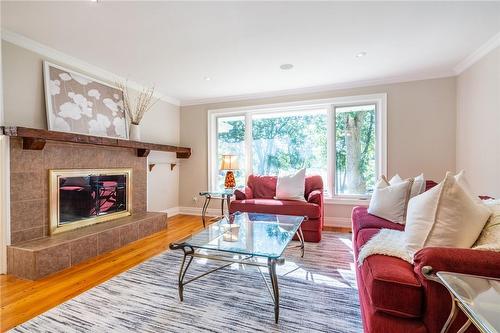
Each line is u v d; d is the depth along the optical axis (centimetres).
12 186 223
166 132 448
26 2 187
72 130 283
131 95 372
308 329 148
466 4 192
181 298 177
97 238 262
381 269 119
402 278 110
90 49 267
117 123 341
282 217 267
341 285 200
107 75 332
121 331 146
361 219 229
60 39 245
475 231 118
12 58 237
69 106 281
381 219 225
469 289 90
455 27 224
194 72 334
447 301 100
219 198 418
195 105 474
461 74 315
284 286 198
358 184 388
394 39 246
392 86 357
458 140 323
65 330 147
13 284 201
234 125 462
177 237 327
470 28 226
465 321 97
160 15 206
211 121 466
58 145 261
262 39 246
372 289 113
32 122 252
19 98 242
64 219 266
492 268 96
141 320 156
